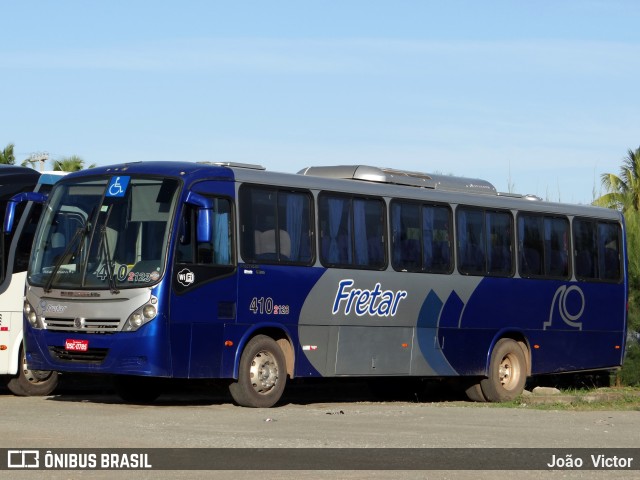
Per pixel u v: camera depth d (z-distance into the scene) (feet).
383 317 69.92
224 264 61.62
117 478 36.19
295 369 64.95
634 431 51.90
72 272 60.85
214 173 61.87
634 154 176.45
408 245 71.87
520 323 79.10
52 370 61.26
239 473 37.11
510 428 52.54
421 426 52.65
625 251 88.07
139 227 60.08
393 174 72.95
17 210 69.67
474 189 78.69
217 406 63.26
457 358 74.59
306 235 66.03
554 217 82.58
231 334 61.87
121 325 58.95
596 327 85.15
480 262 76.64
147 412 57.88
